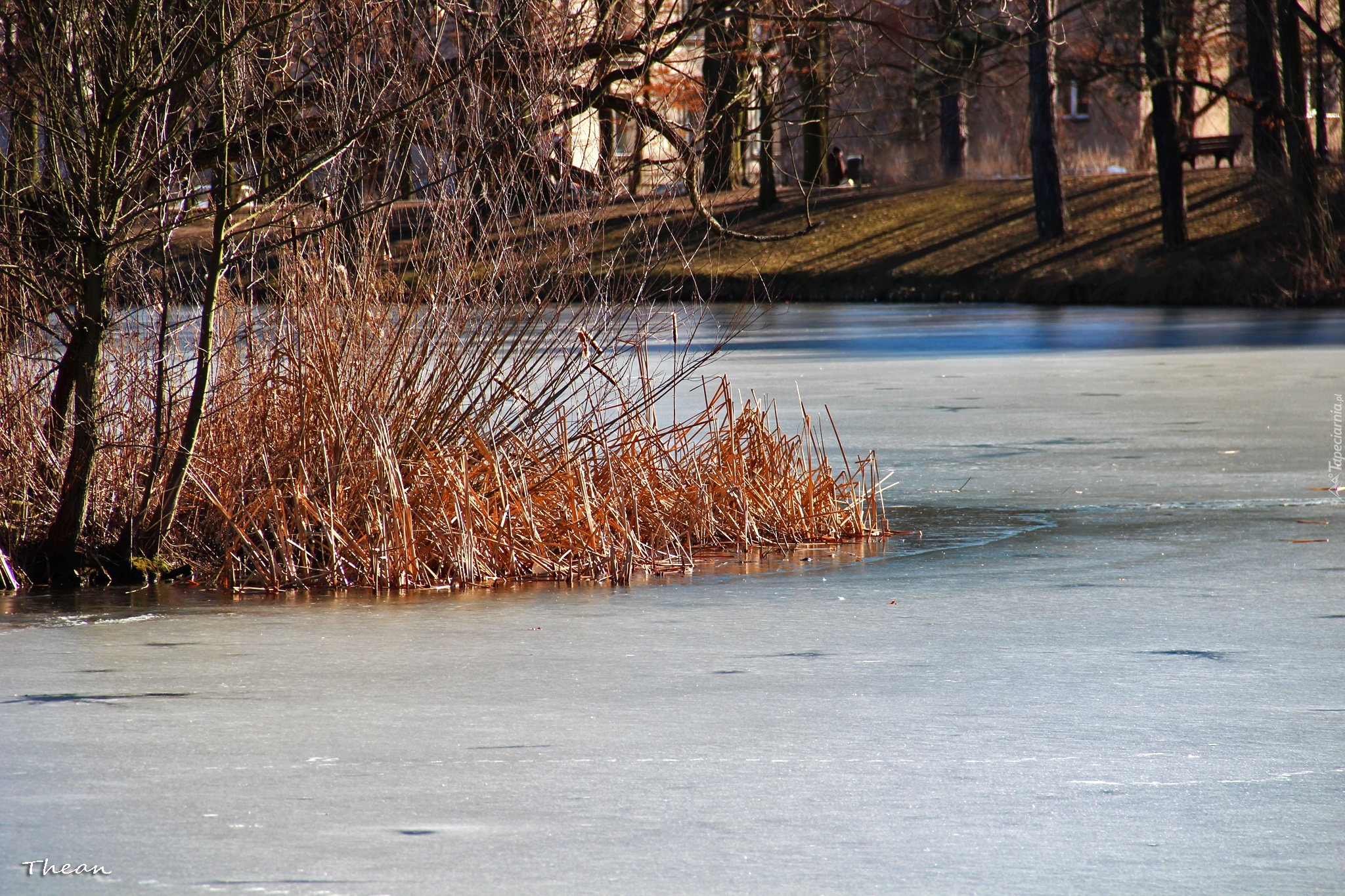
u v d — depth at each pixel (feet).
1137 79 512.22
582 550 98.84
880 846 47.73
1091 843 48.03
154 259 99.19
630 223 113.91
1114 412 185.88
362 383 99.04
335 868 46.09
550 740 59.47
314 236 99.50
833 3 155.43
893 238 545.44
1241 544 104.58
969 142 641.81
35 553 95.61
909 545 106.93
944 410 190.29
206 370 94.38
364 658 74.02
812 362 265.75
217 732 60.85
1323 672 69.67
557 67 105.09
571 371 104.01
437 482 98.58
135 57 88.38
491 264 101.45
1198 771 55.11
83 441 93.04
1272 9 458.91
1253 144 464.24
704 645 76.84
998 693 66.39
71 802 52.19
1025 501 125.18
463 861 46.55
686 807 51.44
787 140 146.20
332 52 96.43
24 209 91.50
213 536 98.94
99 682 69.31
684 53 147.33
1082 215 544.62
